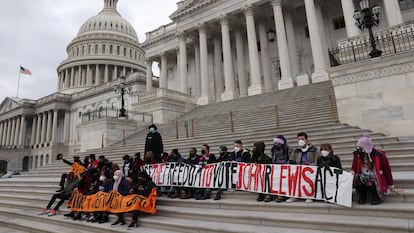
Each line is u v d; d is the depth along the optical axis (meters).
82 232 6.91
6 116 71.38
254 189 6.57
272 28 30.58
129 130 22.70
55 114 62.34
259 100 19.55
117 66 75.88
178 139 15.27
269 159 6.81
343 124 10.42
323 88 16.95
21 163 63.50
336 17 27.36
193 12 31.28
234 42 34.00
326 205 5.37
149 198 6.71
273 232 4.82
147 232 5.92
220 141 12.57
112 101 53.78
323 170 5.70
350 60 13.02
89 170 8.36
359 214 5.03
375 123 10.03
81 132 23.50
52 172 16.88
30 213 9.04
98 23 83.56
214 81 34.94
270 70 29.08
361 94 10.43
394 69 9.94
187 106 27.16
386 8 20.16
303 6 28.81
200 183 7.39
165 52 38.19
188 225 5.70
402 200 5.19
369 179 5.18
